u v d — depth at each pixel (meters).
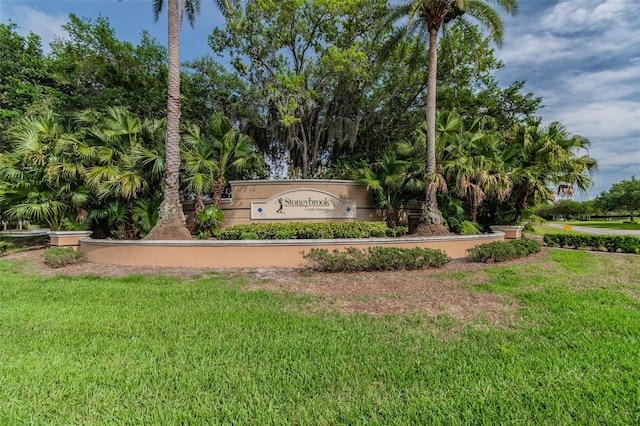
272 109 16.62
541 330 4.07
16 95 15.01
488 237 10.68
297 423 2.28
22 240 14.55
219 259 8.40
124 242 8.78
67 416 2.36
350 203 12.41
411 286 6.24
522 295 5.64
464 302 5.27
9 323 4.27
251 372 2.98
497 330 4.07
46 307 5.01
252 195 12.20
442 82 17.08
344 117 16.67
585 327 4.20
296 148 17.25
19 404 2.50
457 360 3.24
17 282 6.82
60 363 3.15
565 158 11.92
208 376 2.90
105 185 9.80
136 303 5.23
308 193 12.22
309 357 3.30
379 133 18.31
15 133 10.68
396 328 4.12
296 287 6.28
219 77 16.22
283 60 15.91
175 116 9.66
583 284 6.52
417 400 2.55
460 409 2.45
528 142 12.40
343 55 13.12
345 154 17.84
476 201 11.18
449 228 12.05
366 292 5.87
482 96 17.05
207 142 11.39
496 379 2.88
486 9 10.94
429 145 11.13
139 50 16.27
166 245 8.51
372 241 8.87
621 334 3.99
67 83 15.61
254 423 2.28
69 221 10.80
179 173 10.66
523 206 12.78
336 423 2.28
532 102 17.52
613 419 2.32
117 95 14.57
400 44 13.45
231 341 3.69
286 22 14.10
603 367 3.10
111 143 10.79
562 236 12.27
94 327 4.13
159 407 2.46
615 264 8.69
